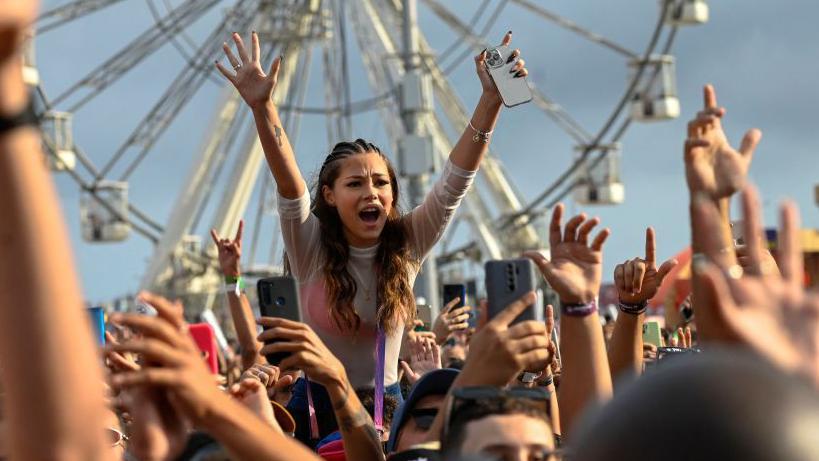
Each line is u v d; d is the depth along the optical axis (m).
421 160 24.81
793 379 2.22
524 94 7.47
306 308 7.65
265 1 44.31
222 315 36.88
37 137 2.80
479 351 4.40
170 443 3.46
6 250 2.72
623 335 6.52
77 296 2.80
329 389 5.20
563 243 4.80
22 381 2.76
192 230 48.53
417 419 5.32
